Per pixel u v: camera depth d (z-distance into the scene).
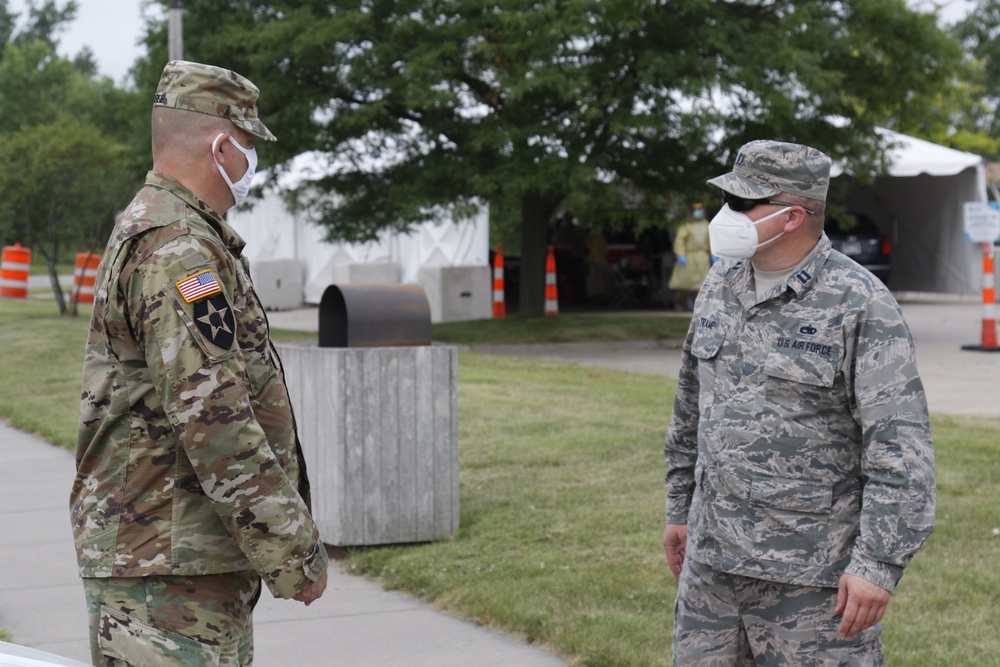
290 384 6.53
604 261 24.83
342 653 4.79
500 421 9.48
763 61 14.89
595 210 18.80
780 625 3.00
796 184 2.92
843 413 2.94
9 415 10.99
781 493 2.95
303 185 17.95
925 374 12.91
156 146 2.79
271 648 4.86
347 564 6.04
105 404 2.70
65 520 7.11
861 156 17.12
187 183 2.77
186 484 2.69
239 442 2.59
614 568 5.63
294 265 25.97
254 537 2.63
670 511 3.44
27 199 20.69
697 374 3.32
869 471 2.87
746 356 3.00
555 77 14.54
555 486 7.33
